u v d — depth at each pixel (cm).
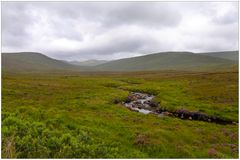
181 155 1978
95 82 10531
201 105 4859
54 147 1427
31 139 1408
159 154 1931
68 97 5016
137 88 8419
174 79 11200
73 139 1606
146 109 4834
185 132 2814
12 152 1163
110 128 2533
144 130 2619
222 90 6562
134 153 1783
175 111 4553
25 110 2220
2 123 1507
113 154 1627
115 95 5978
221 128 3316
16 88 5969
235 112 4372
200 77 10956
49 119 2016
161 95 6338
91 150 1533
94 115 3253
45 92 5650
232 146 2478
